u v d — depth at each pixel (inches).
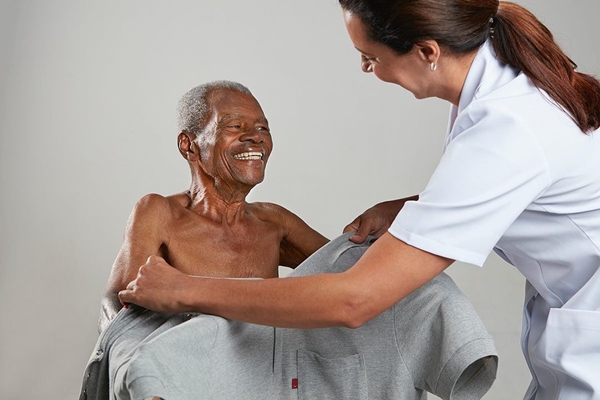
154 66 132.0
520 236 42.7
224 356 43.3
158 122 132.0
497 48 42.1
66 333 131.3
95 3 132.0
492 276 130.6
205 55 131.8
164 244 53.7
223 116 54.1
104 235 131.6
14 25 131.3
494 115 39.2
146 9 132.1
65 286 131.4
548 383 45.4
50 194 131.6
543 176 39.0
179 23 132.0
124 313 44.4
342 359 49.0
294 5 131.6
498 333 129.7
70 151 131.6
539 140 38.9
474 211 38.5
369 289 38.9
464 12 40.3
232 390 43.9
